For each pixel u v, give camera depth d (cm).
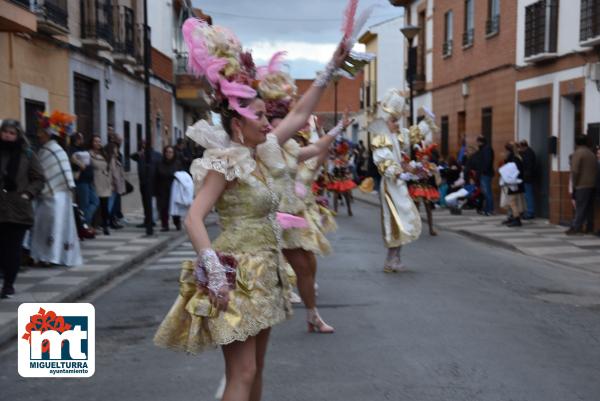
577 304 823
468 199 2069
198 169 354
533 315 758
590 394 505
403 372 552
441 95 2694
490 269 1079
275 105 505
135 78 2608
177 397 506
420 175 1063
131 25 2422
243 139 369
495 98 2109
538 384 525
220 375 556
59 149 1045
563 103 1666
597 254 1212
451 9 2555
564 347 630
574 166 1434
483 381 530
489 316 747
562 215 1661
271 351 612
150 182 1480
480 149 1988
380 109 999
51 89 1681
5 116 1412
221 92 362
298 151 491
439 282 948
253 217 364
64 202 1042
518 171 1642
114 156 1605
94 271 1014
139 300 862
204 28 365
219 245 363
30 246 1036
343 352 607
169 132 3484
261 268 359
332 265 1091
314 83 412
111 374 564
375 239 1458
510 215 1672
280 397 497
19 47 1482
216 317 343
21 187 816
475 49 2292
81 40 1905
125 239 1422
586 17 1517
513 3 1952
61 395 519
